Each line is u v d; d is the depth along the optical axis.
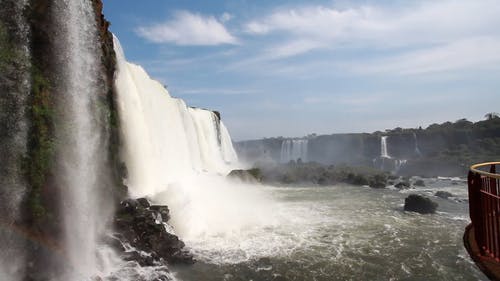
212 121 48.03
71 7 17.84
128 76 25.86
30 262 14.31
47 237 15.08
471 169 7.50
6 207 13.86
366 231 25.25
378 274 18.14
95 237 17.25
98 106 19.88
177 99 36.41
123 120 24.03
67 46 17.48
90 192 18.03
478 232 7.30
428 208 31.36
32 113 15.31
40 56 16.19
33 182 14.84
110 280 15.39
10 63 14.81
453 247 22.09
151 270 16.56
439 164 68.44
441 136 81.75
